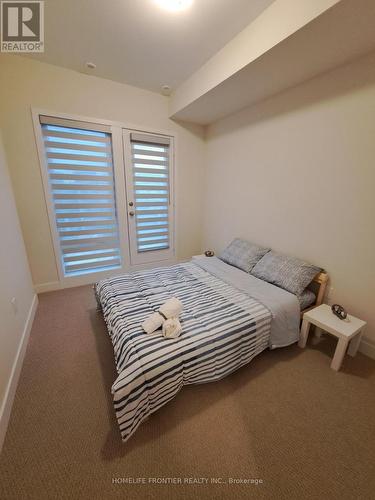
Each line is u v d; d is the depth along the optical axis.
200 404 1.34
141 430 1.18
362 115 1.63
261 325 1.56
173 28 1.75
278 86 2.08
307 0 1.28
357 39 1.42
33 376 1.52
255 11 1.56
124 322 1.45
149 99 2.85
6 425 1.18
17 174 2.34
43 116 2.33
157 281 2.11
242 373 1.57
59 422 1.22
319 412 1.30
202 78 2.27
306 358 1.72
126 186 2.98
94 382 1.49
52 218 2.62
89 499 0.93
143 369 1.11
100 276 3.10
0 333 1.34
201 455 1.08
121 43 1.93
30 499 0.92
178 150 3.24
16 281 1.85
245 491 0.96
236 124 2.81
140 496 0.94
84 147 2.64
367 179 1.66
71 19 1.66
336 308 1.77
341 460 1.07
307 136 2.02
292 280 1.98
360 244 1.76
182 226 3.61
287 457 1.08
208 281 2.16
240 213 2.95
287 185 2.27
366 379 1.53
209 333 1.36
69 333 1.99
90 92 2.50
